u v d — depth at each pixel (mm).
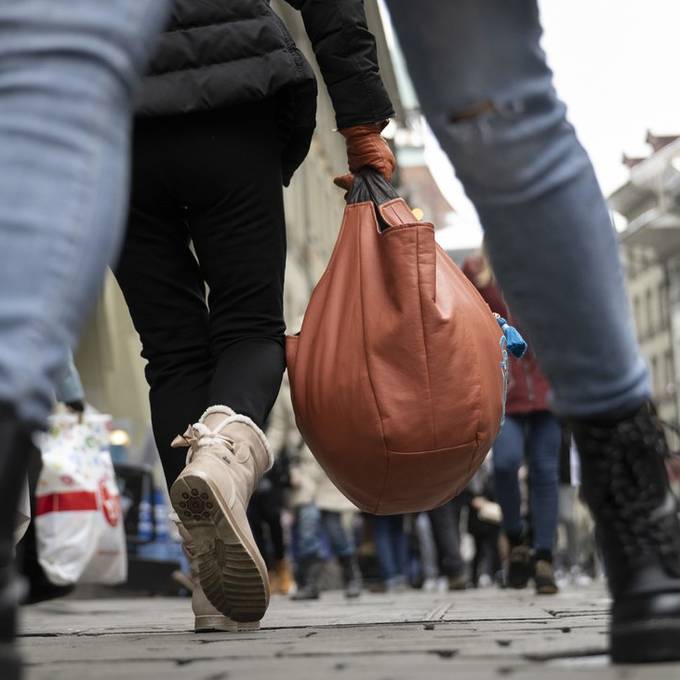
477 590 16516
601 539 2887
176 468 4906
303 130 4957
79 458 9336
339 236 4727
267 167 4820
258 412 4582
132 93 2170
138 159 4746
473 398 4449
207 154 4727
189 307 4980
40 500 9180
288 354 4754
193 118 4727
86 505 9211
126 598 16094
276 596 16031
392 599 12695
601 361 2797
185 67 4688
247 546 4242
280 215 4895
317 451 4652
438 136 2688
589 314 2744
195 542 4270
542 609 6238
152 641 4027
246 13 4738
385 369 4457
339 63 4801
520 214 2676
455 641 3592
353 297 4559
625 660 2756
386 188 4770
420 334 4426
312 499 15672
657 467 2867
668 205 84312
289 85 4754
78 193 2055
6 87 2045
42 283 2018
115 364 24766
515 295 2777
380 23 34531
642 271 98438
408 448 4445
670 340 95188
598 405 2846
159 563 15555
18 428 2035
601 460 2871
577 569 23656
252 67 4688
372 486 4586
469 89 2604
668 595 2758
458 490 4707
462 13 2572
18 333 1999
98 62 2082
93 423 9531
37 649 3816
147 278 4957
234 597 4340
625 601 2785
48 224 2023
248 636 4148
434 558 24766
